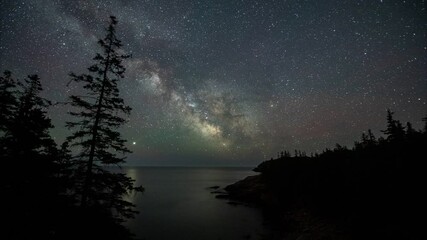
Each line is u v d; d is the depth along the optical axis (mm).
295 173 46969
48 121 11945
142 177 150500
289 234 25422
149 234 28703
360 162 30219
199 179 139250
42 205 10453
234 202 52469
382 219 19688
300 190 41406
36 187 10555
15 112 11617
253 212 41625
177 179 137125
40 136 11703
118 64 12867
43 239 9852
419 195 19500
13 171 10289
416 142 25266
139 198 58781
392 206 20547
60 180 10859
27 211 10156
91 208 11078
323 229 22750
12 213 9789
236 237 27125
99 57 12570
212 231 29750
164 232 29500
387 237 17188
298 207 37562
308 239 21109
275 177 53188
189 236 27828
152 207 46750
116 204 11562
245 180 67562
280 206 43531
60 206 10781
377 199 22156
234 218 36906
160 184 101188
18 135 10859
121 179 11688
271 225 31875
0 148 10617
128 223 33906
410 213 18672
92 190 11234
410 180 21031
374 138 47281
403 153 24750
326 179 33562
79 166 11281
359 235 18781
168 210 43750
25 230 9750
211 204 50188
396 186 21625
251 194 54500
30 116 11547
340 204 28078
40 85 12570
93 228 10641
